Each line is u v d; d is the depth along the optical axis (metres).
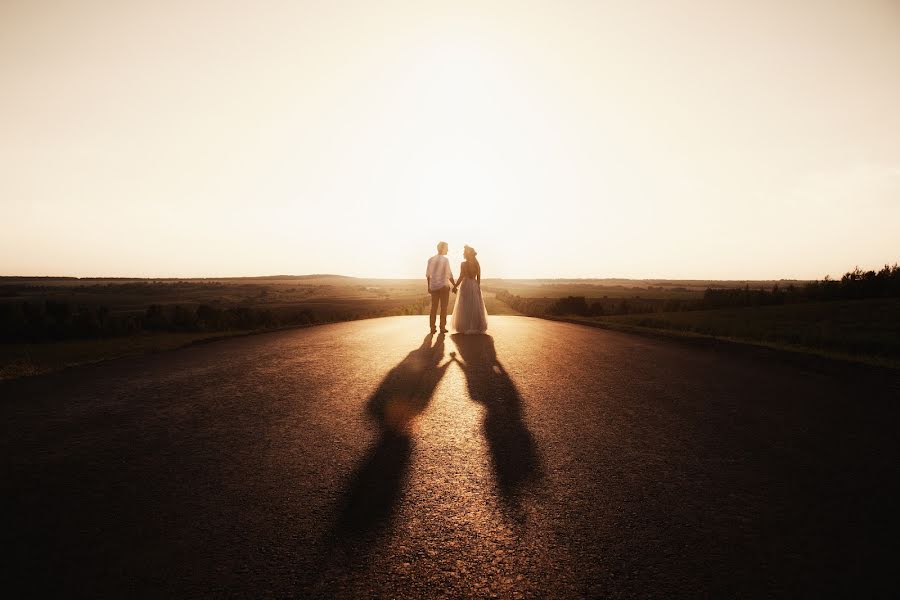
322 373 7.48
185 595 2.19
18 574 2.32
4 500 3.12
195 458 3.90
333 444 4.25
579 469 3.70
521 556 2.52
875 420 5.05
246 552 2.54
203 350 10.30
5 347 24.75
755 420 5.04
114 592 2.20
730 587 2.24
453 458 3.92
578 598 2.17
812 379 7.26
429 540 2.68
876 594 2.16
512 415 5.18
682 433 4.60
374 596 2.19
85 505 3.06
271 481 3.45
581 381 6.96
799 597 2.15
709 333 15.79
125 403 5.66
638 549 2.58
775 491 3.29
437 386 6.56
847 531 2.74
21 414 5.18
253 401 5.75
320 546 2.61
